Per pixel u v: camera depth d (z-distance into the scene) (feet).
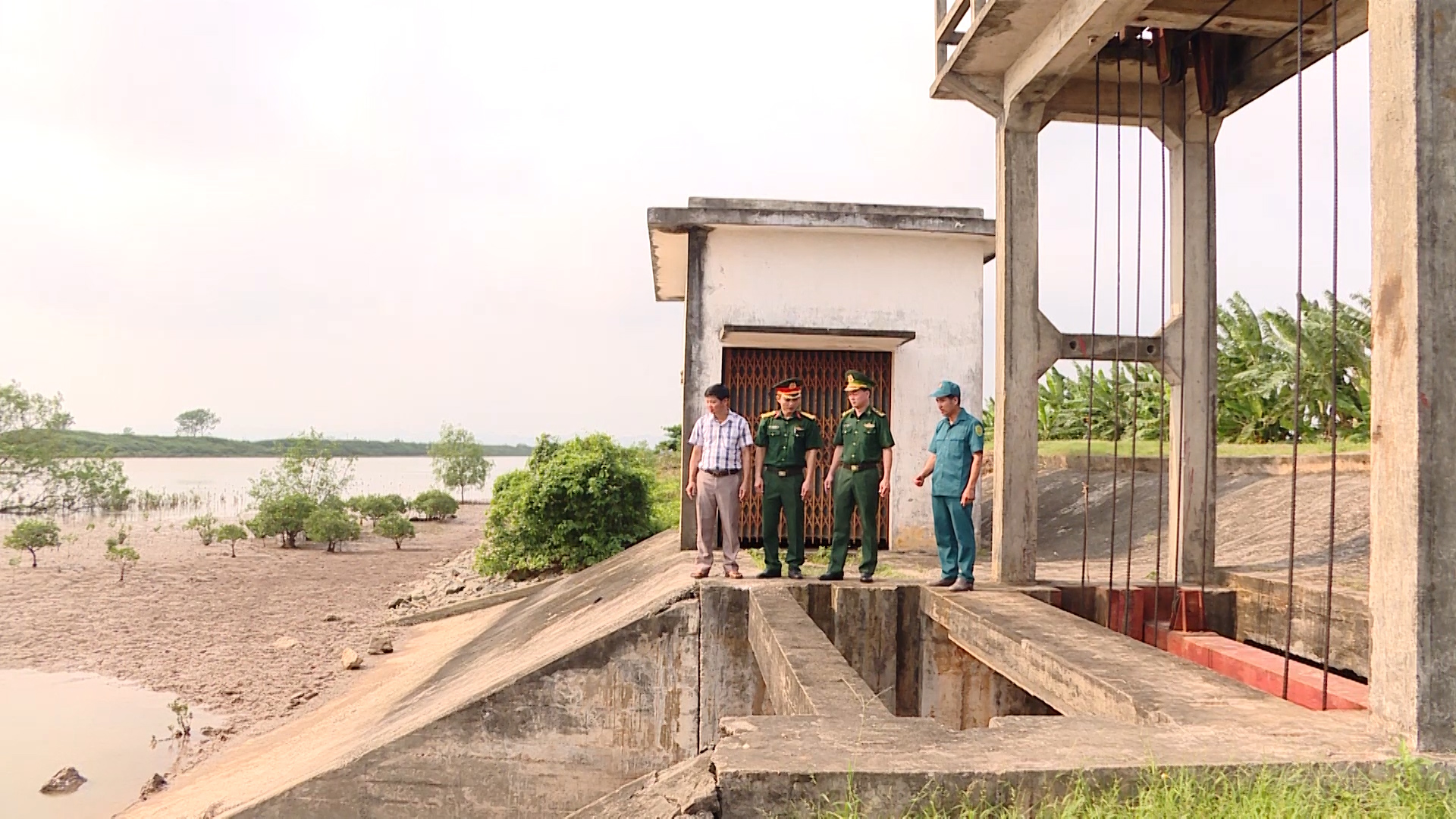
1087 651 18.35
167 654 51.78
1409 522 12.57
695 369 40.32
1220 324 50.39
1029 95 27.14
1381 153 13.15
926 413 40.93
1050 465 53.93
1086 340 27.71
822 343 40.29
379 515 125.18
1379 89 13.19
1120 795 11.38
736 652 27.43
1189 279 27.84
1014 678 19.93
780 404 30.04
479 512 163.94
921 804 11.05
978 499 45.80
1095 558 36.83
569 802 26.73
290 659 50.72
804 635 20.47
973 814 10.78
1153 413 57.77
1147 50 27.30
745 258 40.47
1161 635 24.84
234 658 50.85
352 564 87.76
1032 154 27.81
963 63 27.25
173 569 82.43
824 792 11.05
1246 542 32.60
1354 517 30.73
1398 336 12.81
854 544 40.83
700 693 27.32
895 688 27.30
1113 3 21.25
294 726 39.04
